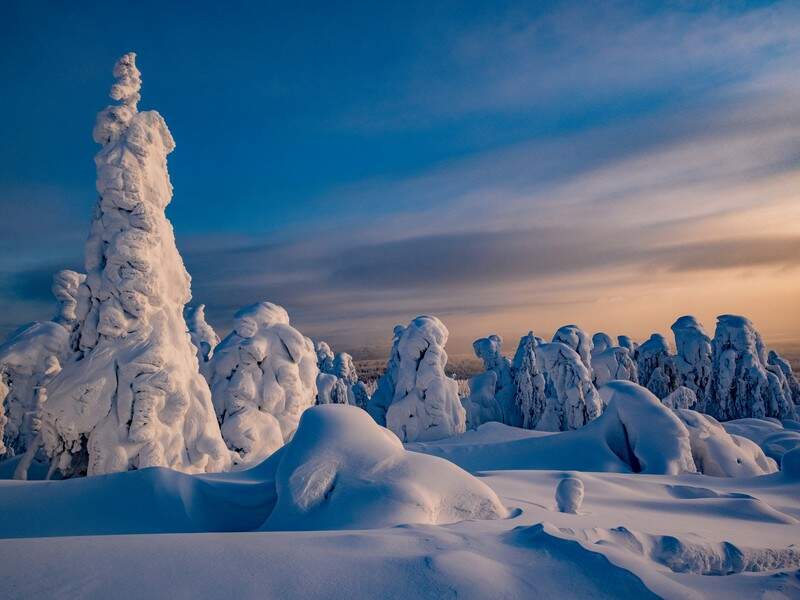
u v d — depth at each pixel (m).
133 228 14.54
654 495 13.21
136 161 14.96
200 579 4.03
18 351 22.48
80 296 14.37
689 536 6.88
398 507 7.07
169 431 14.01
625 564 4.53
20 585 3.82
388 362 35.94
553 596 4.09
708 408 40.22
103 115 14.99
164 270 15.38
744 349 39.00
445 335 28.42
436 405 26.95
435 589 4.05
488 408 37.34
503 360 40.78
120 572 4.08
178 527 8.99
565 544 4.95
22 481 10.76
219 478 11.43
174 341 14.84
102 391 13.45
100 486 10.02
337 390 41.19
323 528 6.89
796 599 4.57
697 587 4.68
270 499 9.38
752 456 19.73
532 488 12.23
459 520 7.58
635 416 18.97
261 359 20.08
